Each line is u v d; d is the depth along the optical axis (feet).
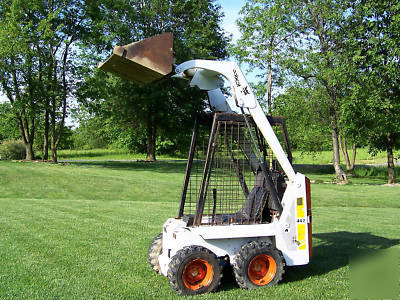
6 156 115.55
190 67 17.89
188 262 16.11
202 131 20.24
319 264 21.16
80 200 48.78
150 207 42.70
